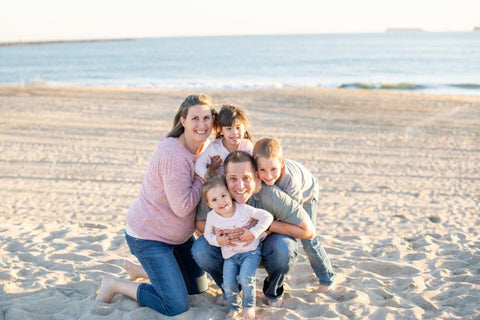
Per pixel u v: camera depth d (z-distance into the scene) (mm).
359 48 106062
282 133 13383
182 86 30156
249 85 30500
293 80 38125
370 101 19594
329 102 19219
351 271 4379
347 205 7688
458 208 7512
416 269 4391
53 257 4738
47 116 15719
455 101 19781
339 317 3443
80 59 84375
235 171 3281
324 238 5473
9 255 4770
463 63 56875
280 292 3709
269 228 3520
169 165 3438
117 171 9656
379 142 12500
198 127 3461
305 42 166625
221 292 4027
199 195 3529
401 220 6820
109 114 16188
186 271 3871
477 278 4094
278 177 3521
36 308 3641
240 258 3490
